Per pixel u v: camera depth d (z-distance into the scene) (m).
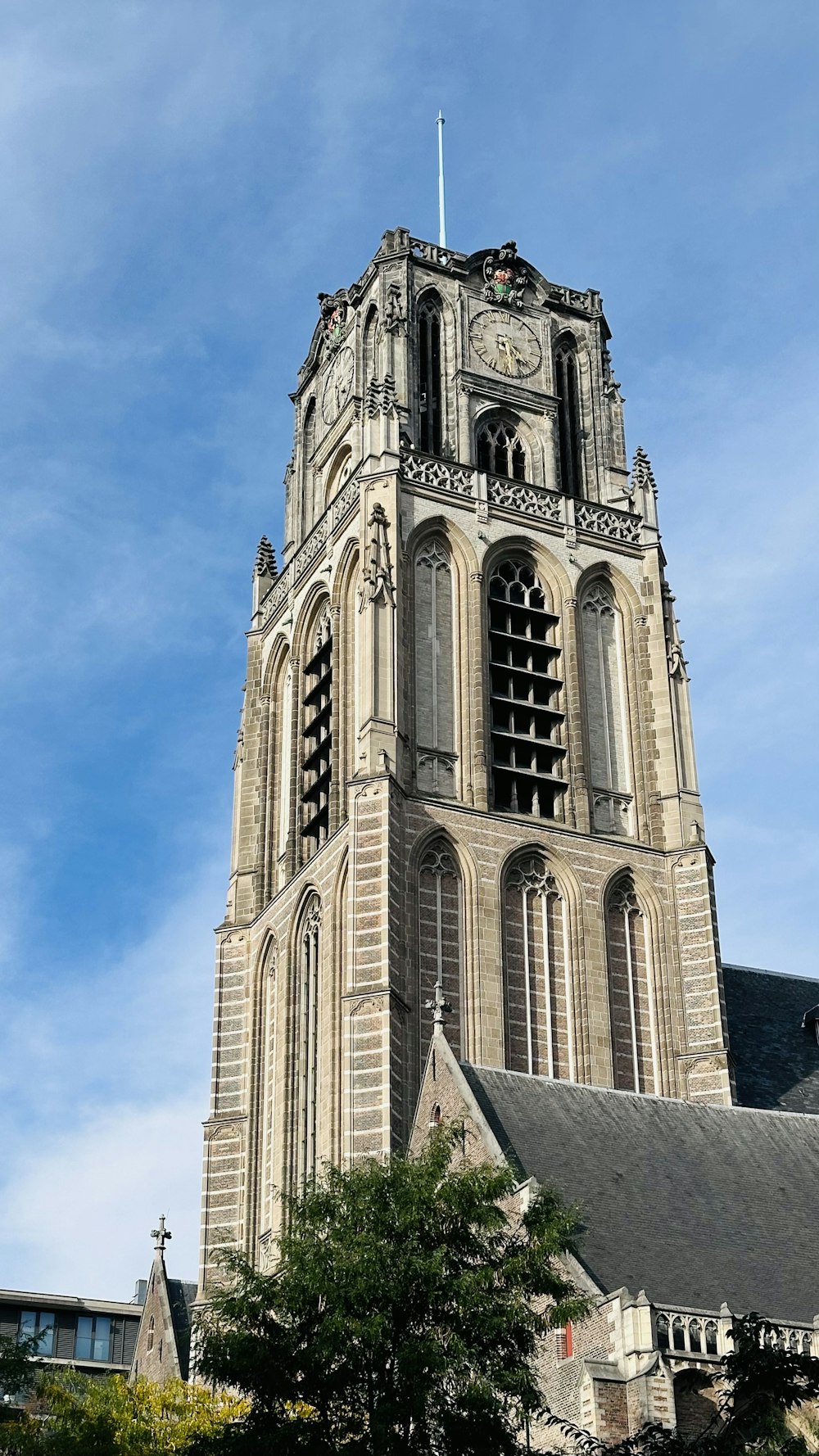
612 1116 66.00
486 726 84.19
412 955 78.19
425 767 83.00
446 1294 46.44
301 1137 80.19
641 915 83.88
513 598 89.56
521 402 95.44
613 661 90.19
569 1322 50.72
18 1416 55.91
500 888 81.12
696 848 84.81
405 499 88.06
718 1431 51.09
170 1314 91.12
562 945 81.62
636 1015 81.44
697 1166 64.38
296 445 102.56
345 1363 46.34
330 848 82.94
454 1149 58.16
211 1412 61.84
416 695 84.38
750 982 91.81
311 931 84.00
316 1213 49.12
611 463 96.62
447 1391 46.44
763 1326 43.72
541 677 87.06
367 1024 74.88
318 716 87.56
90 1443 58.56
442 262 97.94
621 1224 59.16
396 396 92.25
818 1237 61.44
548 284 99.88
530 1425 54.03
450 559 88.25
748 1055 85.62
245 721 96.75
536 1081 66.56
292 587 94.88
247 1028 87.00
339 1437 45.94
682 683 89.75
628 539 92.81
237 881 91.31
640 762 87.38
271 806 91.75
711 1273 57.53
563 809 84.81
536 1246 47.84
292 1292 47.44
